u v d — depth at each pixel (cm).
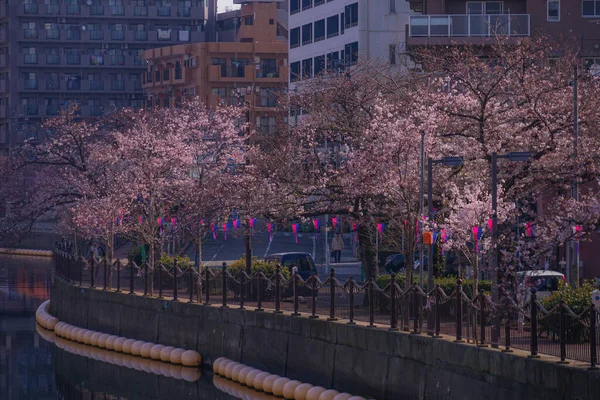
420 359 2522
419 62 4594
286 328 3122
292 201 3831
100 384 3688
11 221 5956
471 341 2403
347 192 3400
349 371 2798
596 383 1947
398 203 3281
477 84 3269
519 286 2341
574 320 2100
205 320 3578
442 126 3300
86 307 4453
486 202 2827
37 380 3731
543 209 3619
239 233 4147
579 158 3052
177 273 3850
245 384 3212
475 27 5550
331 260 6581
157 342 3853
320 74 4812
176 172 4569
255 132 5378
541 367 2098
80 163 5741
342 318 2928
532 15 5709
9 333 4725
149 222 4372
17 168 6034
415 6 6669
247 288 3406
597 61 5403
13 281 6956
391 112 3609
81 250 7012
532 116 3147
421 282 2984
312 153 3822
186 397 3378
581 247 4459
